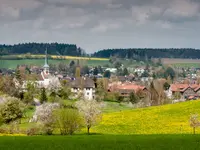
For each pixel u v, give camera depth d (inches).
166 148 2445.9
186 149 2412.6
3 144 2571.4
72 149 2420.0
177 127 4709.6
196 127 4628.4
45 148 2445.9
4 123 4702.3
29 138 2881.4
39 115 4131.4
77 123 4060.0
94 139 2822.3
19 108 4869.6
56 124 4018.2
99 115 4510.3
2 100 4825.3
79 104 4571.9
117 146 2511.1
